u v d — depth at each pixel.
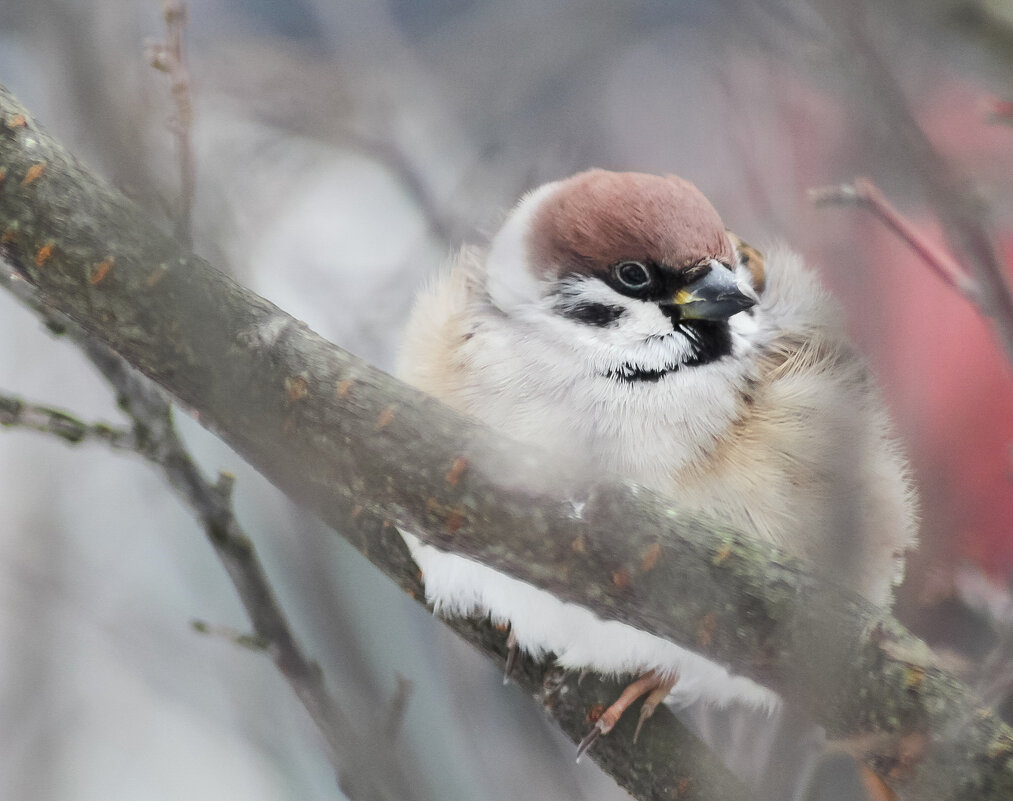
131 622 9.21
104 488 10.42
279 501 6.23
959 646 6.18
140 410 5.14
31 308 5.07
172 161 4.66
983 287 4.94
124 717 9.85
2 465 10.16
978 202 4.92
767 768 4.19
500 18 10.34
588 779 6.34
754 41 5.88
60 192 4.03
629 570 4.05
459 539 4.09
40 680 9.49
